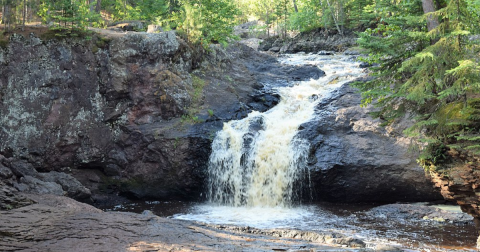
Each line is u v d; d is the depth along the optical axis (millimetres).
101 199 16938
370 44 11648
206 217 13961
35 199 12555
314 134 16641
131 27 23703
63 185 15336
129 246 8430
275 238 10297
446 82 10484
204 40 21406
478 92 9688
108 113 17781
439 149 10305
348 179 15766
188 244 8883
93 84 17719
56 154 16812
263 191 16375
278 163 16438
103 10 33062
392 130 15883
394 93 11500
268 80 22531
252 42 38656
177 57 19156
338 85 20969
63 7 17484
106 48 17969
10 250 7875
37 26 17531
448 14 10258
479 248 9789
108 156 17609
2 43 16344
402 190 15398
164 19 25969
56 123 16797
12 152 15992
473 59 9555
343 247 9484
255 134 17188
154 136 17109
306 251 8836
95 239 8875
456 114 9875
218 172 16906
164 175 17016
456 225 12391
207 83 19953
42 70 16844
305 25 40719
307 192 16141
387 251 9133
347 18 38281
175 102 17906
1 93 16094
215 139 17125
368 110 16891
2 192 11750
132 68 18016
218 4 23047
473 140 9578
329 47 33906
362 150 15812
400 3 13125
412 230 11820
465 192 9820
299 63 27094
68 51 17359
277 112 19000
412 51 11883
